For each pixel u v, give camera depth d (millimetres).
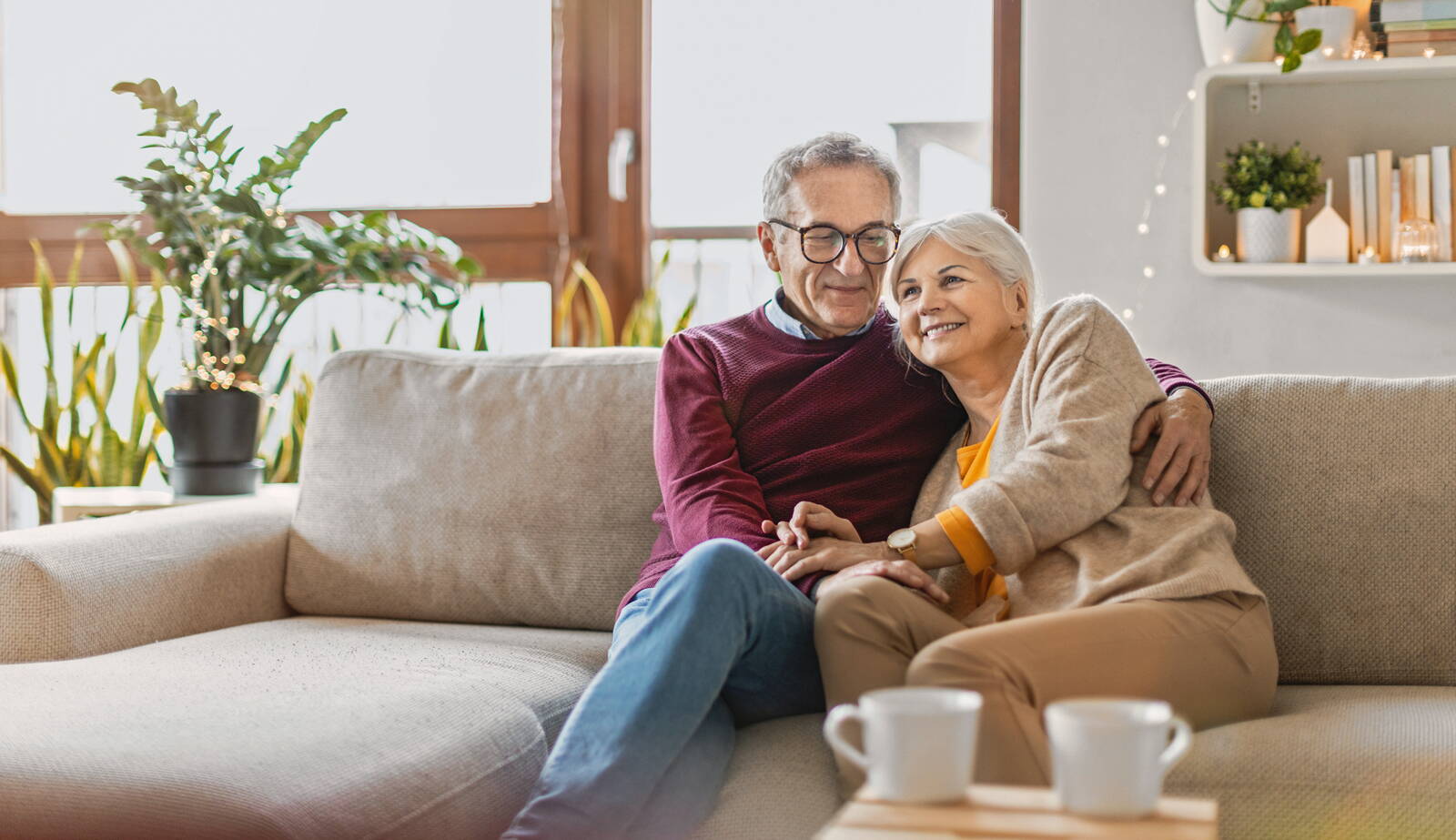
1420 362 2748
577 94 3264
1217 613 1426
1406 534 1660
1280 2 2641
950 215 1743
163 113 2615
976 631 1306
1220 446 1765
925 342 1735
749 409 1875
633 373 2123
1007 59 2986
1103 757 812
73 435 3025
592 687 1366
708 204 3281
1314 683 1688
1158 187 2836
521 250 3311
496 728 1531
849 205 1834
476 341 3051
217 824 1230
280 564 2211
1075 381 1573
